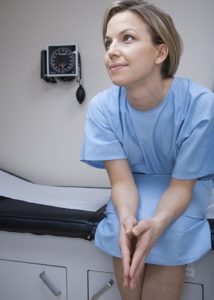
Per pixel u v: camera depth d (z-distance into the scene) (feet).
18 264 3.14
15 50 4.86
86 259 2.90
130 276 2.02
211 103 2.39
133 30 2.12
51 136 4.89
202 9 4.17
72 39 4.61
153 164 2.68
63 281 3.01
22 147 5.03
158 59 2.27
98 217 2.83
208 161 2.45
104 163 2.69
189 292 2.68
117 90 2.68
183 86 2.47
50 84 4.79
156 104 2.44
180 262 2.34
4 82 4.97
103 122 2.64
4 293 3.22
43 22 4.70
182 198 2.36
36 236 3.03
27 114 4.95
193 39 4.24
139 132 2.52
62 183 4.92
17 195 3.73
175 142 2.48
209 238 2.44
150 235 2.11
